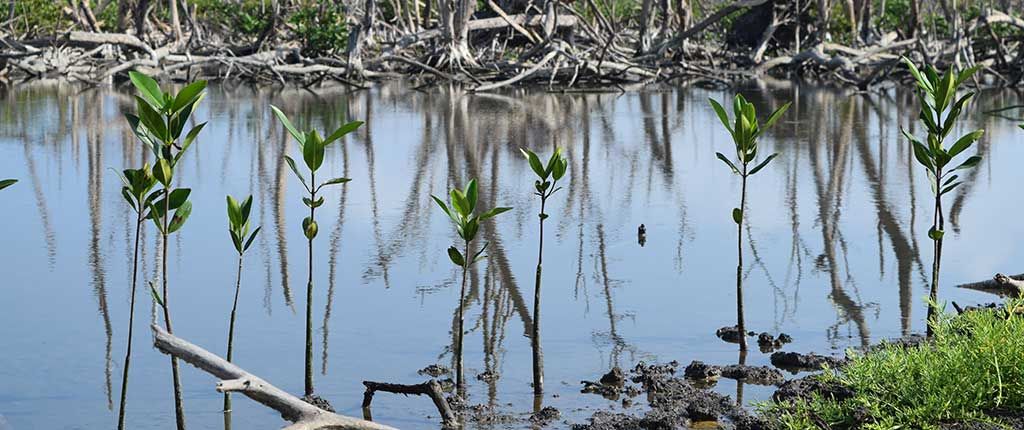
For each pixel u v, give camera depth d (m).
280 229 9.65
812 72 31.36
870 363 5.18
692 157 14.26
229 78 29.53
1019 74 27.59
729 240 9.25
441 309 7.23
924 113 6.11
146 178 4.91
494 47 31.30
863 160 13.79
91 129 17.28
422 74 29.50
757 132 6.09
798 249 8.88
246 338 6.59
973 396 4.86
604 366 6.03
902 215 10.21
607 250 8.90
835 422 4.86
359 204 10.90
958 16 29.55
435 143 15.77
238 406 5.50
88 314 7.08
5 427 5.23
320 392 5.67
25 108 20.61
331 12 31.25
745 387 5.61
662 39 33.97
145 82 4.73
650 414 5.16
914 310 7.09
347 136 16.50
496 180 12.47
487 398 5.55
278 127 17.69
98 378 5.91
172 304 7.31
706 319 6.95
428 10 35.34
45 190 11.63
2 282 7.85
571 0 33.47
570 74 27.91
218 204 10.77
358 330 6.75
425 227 9.80
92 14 33.22
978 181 12.07
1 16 33.59
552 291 7.66
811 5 34.31
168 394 5.68
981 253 8.64
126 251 8.81
